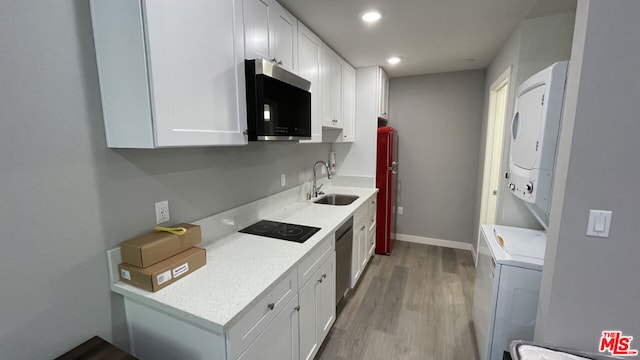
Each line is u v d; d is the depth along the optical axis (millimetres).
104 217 1183
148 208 1355
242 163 1973
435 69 3539
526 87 1716
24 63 936
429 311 2496
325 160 3416
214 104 1281
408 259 3574
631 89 1093
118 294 1237
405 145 4035
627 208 1149
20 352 979
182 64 1115
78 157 1088
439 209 3980
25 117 946
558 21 1998
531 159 1567
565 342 1294
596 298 1231
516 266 1562
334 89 2758
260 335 1206
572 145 1175
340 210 2430
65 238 1069
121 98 1084
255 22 1545
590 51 1115
